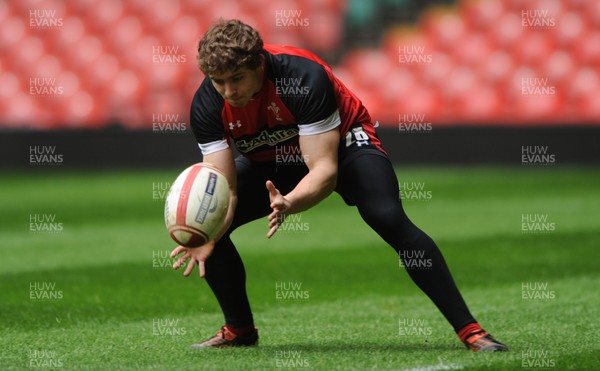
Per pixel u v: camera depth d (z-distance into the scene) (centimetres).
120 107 7269
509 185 5547
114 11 7325
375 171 1622
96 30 7344
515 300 2334
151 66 7262
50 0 7388
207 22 7288
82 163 7012
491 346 1612
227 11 7300
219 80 1503
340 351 1694
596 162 6838
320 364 1557
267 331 1958
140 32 7312
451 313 1630
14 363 1620
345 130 1661
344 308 2255
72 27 7362
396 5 7250
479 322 2030
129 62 7288
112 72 7294
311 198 1541
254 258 3142
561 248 3312
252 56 1488
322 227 3988
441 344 1761
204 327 2006
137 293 2486
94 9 7344
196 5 7294
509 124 6956
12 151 7019
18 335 1909
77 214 4409
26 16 7375
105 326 2016
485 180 5844
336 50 7319
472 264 2988
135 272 2842
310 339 1852
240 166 1750
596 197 4922
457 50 7150
